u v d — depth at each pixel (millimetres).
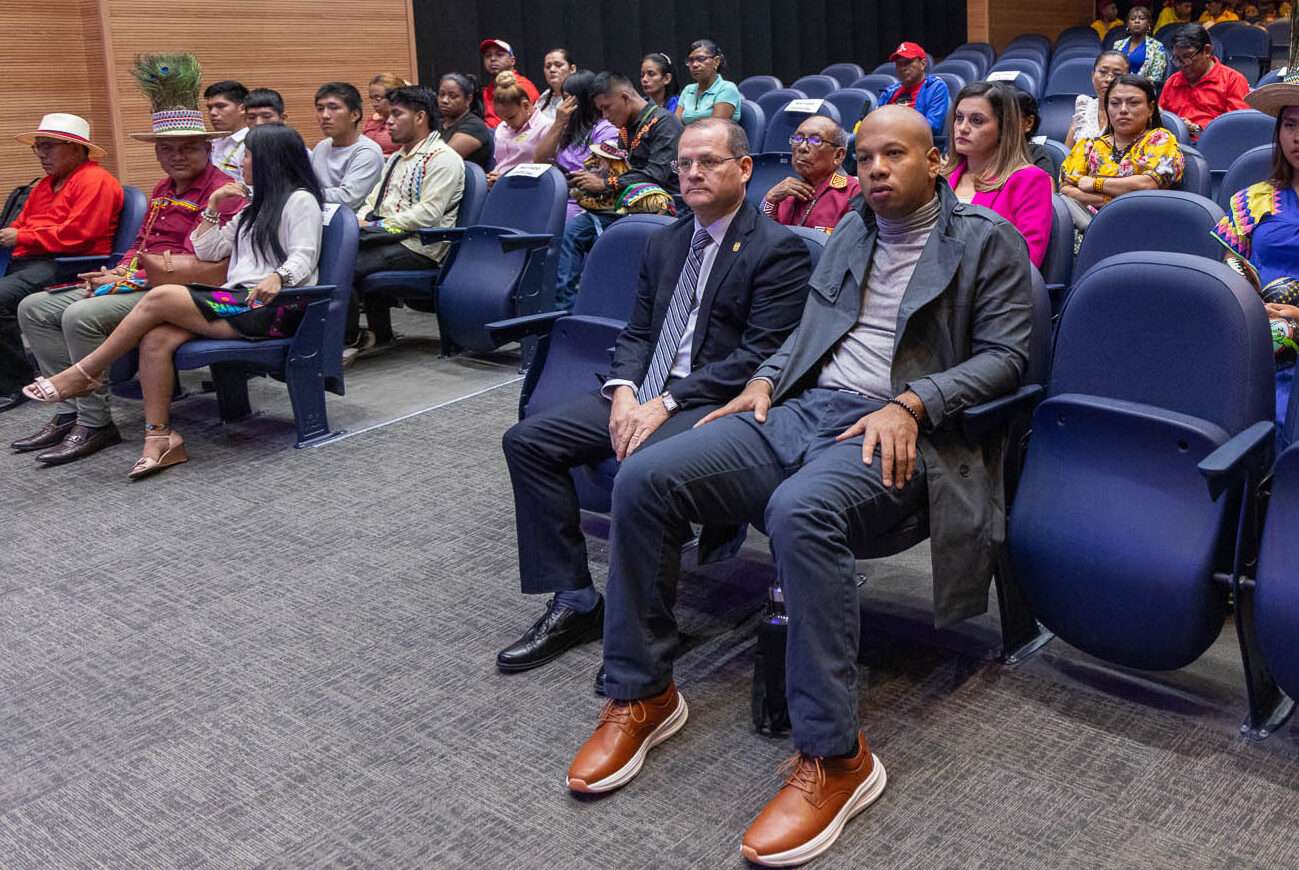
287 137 3930
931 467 2070
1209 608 1999
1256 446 1863
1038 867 1749
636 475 2041
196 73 4309
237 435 4121
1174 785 1926
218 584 2908
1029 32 12453
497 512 3314
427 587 2844
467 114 6031
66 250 4590
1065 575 2121
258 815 1980
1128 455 2057
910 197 2195
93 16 6031
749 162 2537
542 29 9000
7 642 2656
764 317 2477
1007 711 2182
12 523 3385
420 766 2102
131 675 2479
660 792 1990
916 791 1948
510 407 4324
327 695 2361
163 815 1995
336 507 3395
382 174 5266
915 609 2627
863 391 2248
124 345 3729
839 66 9117
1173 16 11359
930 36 12273
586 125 5613
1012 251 2178
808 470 1999
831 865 1775
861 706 2221
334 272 4027
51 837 1953
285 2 6750
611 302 2975
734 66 10469
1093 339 2117
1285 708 2115
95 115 6156
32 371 4637
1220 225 2656
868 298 2299
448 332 4930
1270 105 2473
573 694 2332
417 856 1854
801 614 1850
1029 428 2275
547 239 4629
